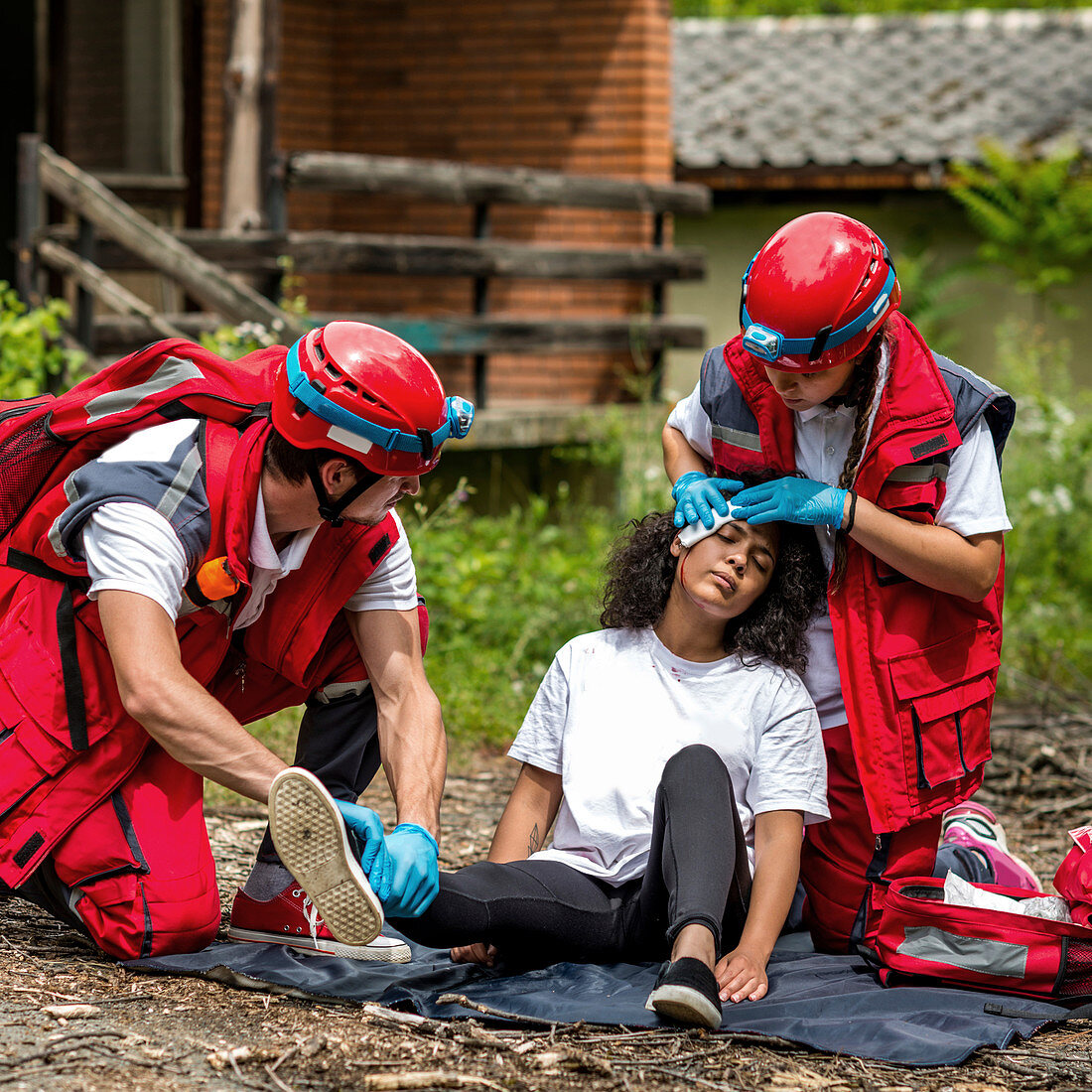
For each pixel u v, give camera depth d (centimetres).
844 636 476
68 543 435
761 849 472
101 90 1514
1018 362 1689
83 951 472
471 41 1647
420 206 1675
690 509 480
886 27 2489
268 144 1166
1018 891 503
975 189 1981
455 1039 407
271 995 439
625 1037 409
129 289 1485
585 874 476
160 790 458
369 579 471
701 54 2447
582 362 1602
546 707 503
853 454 466
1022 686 1091
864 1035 416
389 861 409
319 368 411
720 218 2058
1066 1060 411
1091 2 4259
